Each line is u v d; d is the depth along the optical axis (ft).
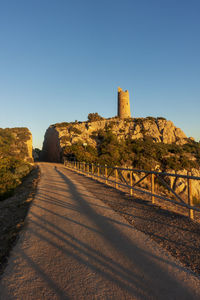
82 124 265.75
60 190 31.48
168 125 256.52
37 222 15.60
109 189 31.65
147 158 163.53
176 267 8.66
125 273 8.30
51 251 10.55
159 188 66.28
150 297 6.76
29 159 195.42
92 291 7.17
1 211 20.71
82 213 17.95
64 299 6.80
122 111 290.35
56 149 239.09
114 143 193.26
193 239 11.53
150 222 14.93
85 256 9.89
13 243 11.90
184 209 18.13
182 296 6.79
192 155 193.98
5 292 7.27
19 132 257.55
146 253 10.06
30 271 8.66
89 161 152.25
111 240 11.82
